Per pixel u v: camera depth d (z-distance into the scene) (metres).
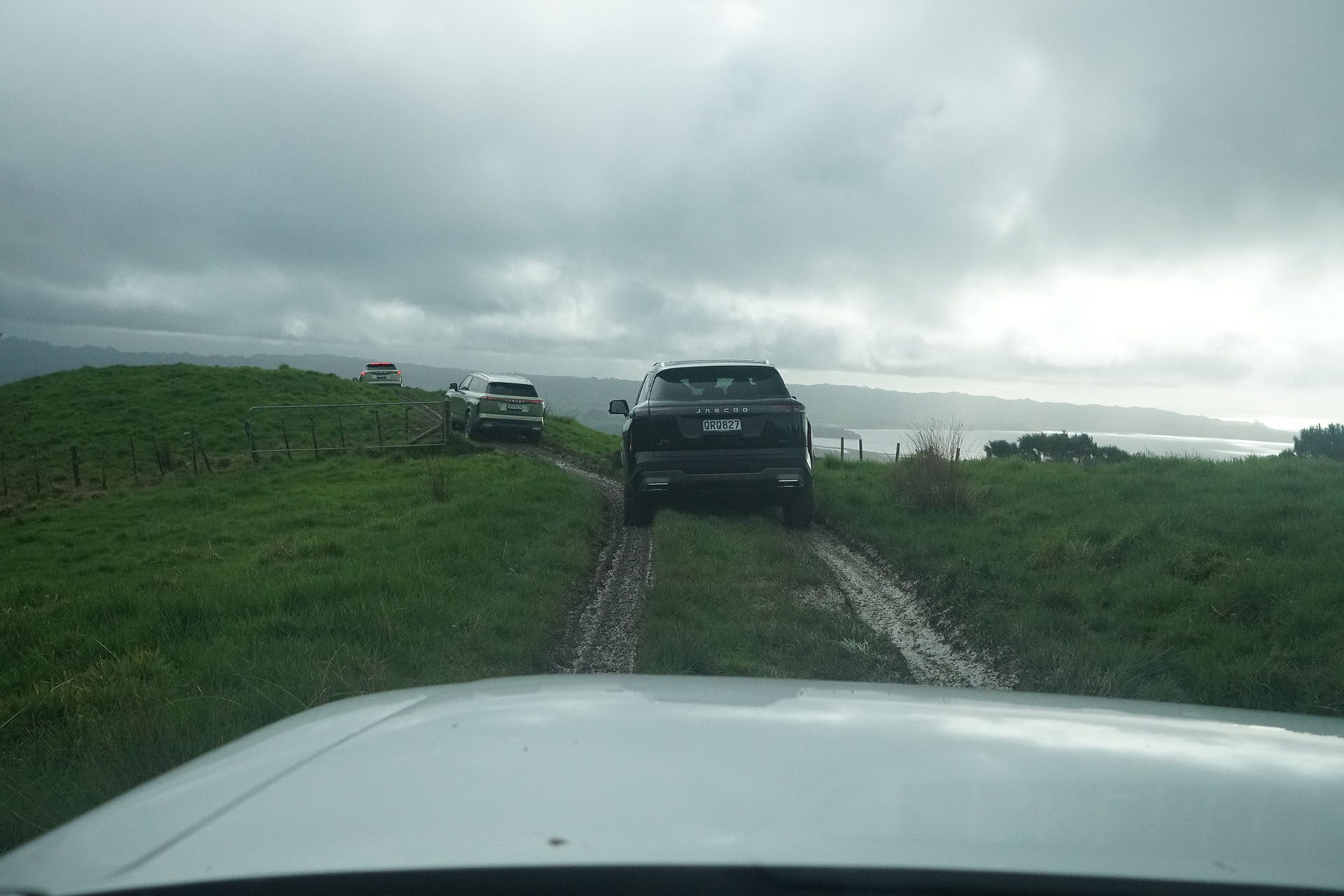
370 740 1.30
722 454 10.18
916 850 0.86
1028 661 5.30
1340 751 1.30
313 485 19.06
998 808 0.98
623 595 7.55
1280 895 0.80
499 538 9.32
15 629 6.84
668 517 10.37
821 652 5.62
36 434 30.39
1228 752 1.25
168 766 3.69
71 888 0.88
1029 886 0.81
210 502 18.41
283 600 6.82
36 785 3.59
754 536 9.85
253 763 1.26
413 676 5.12
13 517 20.02
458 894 0.84
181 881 0.86
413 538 9.62
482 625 6.11
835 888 0.81
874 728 1.31
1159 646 5.51
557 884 0.83
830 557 9.05
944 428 11.70
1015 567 7.59
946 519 10.34
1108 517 9.28
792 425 10.25
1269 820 0.98
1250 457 13.51
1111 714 1.48
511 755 1.17
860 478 14.68
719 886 0.82
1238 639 5.35
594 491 14.20
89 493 22.86
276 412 30.73
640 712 1.41
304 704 4.47
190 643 5.89
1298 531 7.52
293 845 0.92
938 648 6.03
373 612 6.18
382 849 0.89
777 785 1.04
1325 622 5.35
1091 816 0.96
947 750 1.20
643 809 0.97
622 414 11.69
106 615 7.23
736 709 1.43
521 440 27.69
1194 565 7.04
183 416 31.08
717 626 6.05
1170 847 0.89
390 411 30.80
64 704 4.75
